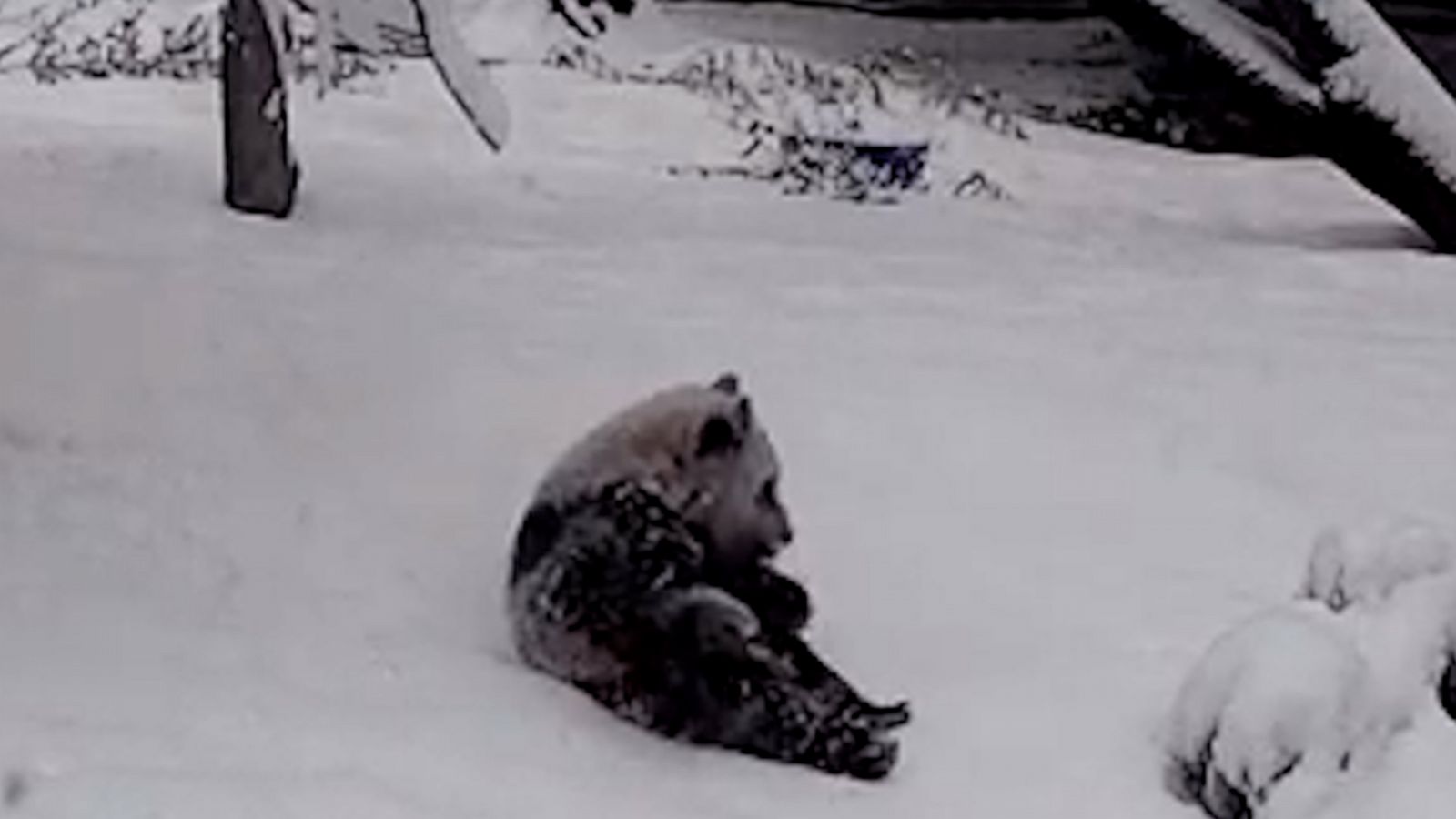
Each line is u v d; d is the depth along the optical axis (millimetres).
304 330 7918
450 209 10789
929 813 4770
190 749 4715
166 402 7051
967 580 6148
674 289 9102
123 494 6270
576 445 5434
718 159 13656
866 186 12828
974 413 7574
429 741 4859
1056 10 18906
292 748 4762
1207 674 4945
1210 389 8188
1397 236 12688
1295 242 12203
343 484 6488
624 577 5102
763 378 7816
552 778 4738
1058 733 5180
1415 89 11898
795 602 5461
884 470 6984
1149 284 10133
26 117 12578
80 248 8906
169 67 15195
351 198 10875
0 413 6812
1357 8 11984
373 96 14289
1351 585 5219
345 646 5371
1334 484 7184
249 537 6035
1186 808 4855
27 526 5992
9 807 4410
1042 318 9125
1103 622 5891
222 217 9953
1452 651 5008
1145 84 17344
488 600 5766
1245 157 15992
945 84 17031
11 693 4934
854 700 4984
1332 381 8461
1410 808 4578
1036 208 12602
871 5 18750
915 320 8867
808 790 4840
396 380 7438
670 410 5367
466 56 6141
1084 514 6738
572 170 12508
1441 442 7715
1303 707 4734
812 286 9398
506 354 7812
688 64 16297
